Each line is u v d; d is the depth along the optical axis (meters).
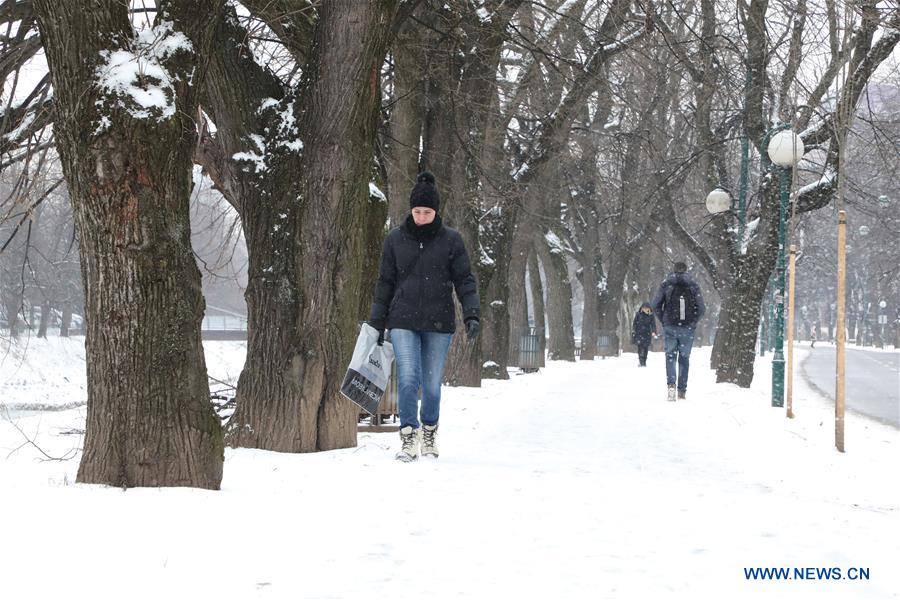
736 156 81.38
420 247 21.53
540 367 79.94
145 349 15.81
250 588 10.92
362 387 21.22
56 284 128.62
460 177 50.41
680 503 16.94
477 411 36.53
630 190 87.25
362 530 14.16
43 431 29.48
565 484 18.77
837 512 16.23
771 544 13.70
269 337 23.16
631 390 51.28
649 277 146.88
